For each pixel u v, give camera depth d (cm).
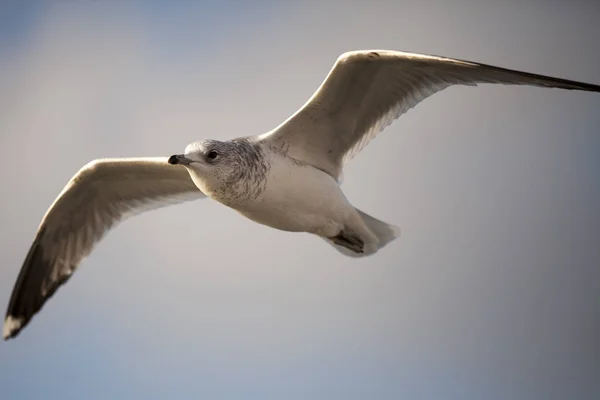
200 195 1325
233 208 1159
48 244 1349
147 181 1310
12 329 1378
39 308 1369
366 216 1256
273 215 1171
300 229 1203
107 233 1338
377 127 1188
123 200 1334
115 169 1278
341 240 1234
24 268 1360
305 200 1164
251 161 1123
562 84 1057
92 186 1304
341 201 1184
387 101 1172
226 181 1103
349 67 1111
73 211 1326
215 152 1099
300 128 1170
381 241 1255
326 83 1126
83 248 1348
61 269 1360
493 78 1111
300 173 1156
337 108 1161
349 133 1192
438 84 1148
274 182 1140
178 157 1096
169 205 1337
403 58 1095
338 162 1209
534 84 1086
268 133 1173
